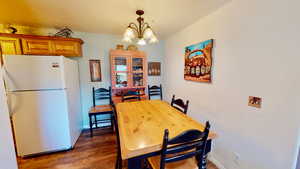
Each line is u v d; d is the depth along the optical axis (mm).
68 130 1982
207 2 1498
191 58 2174
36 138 1840
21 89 1707
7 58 1618
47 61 1772
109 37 2795
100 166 1680
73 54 2340
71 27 2334
